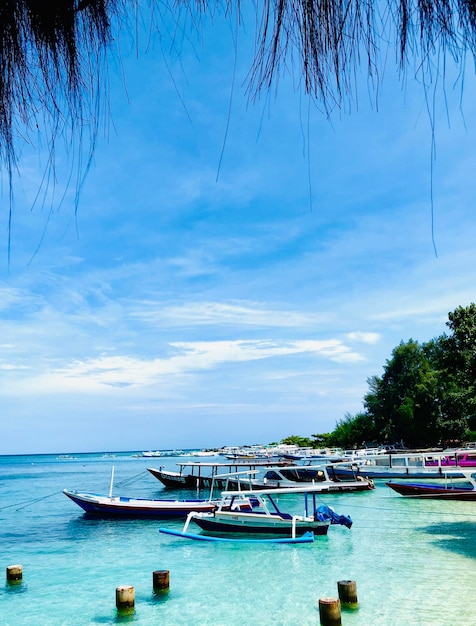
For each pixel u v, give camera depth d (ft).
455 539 68.74
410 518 86.28
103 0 5.68
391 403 241.76
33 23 5.55
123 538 79.46
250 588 49.67
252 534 71.20
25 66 5.57
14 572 54.08
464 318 137.18
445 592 45.91
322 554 61.93
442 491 105.91
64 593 50.39
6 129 5.49
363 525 80.79
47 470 334.03
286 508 103.35
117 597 44.19
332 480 126.41
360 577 51.80
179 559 62.39
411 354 244.42
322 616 38.19
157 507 94.48
